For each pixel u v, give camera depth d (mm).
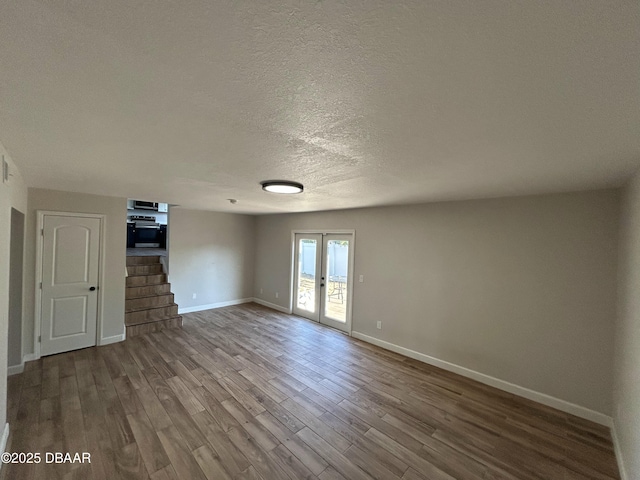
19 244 3289
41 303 3619
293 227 5984
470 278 3422
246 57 868
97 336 4066
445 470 2010
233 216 6594
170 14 699
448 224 3627
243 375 3316
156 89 1085
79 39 793
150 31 760
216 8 677
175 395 2854
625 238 2283
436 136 1478
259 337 4590
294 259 6012
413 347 3934
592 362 2635
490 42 764
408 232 4035
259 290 6859
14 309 3248
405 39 767
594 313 2635
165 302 5230
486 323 3283
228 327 5047
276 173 2391
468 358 3412
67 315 3816
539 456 2172
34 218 3533
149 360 3648
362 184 2717
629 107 1108
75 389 2912
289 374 3373
